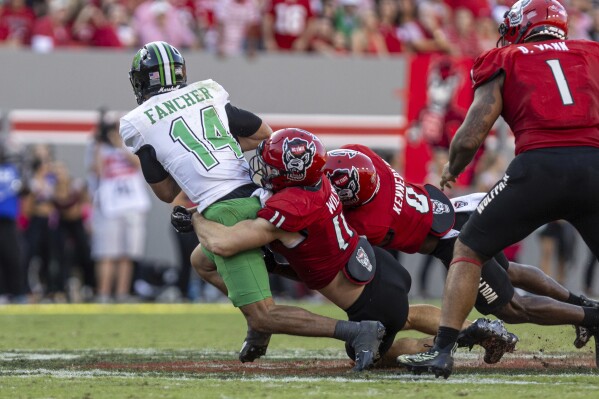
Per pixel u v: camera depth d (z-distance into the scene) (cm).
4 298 4212
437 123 4662
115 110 4584
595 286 4581
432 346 1850
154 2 4856
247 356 1983
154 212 4538
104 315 3650
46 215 4316
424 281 4553
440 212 1983
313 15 4803
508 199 1709
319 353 2298
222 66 4638
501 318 1969
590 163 1691
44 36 4753
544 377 1777
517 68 1744
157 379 1764
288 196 1798
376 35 4909
